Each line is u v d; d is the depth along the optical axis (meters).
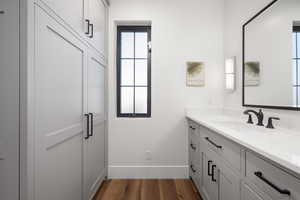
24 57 0.90
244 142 0.99
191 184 2.33
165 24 2.49
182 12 2.49
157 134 2.51
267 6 1.57
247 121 1.76
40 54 1.01
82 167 1.63
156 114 2.50
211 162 1.62
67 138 1.33
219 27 2.50
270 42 1.54
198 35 2.50
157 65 2.50
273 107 1.50
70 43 1.38
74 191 1.48
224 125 1.57
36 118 0.98
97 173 2.08
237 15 2.12
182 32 2.49
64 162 1.31
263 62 1.64
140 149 2.51
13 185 0.91
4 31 0.91
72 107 1.42
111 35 2.48
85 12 1.66
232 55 2.24
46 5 1.06
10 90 0.91
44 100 1.05
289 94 1.35
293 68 1.31
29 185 0.92
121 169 2.50
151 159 2.51
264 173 0.87
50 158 1.13
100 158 2.20
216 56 2.50
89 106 1.79
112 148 2.50
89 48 1.77
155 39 2.49
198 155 2.03
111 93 2.50
